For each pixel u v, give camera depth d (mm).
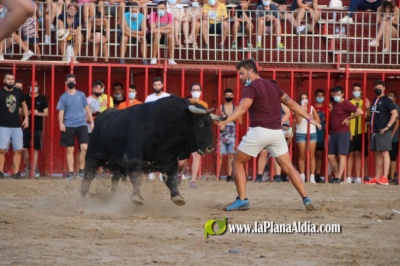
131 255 17219
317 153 44469
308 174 43094
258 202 30859
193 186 37219
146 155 25828
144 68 43875
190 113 25281
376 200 33000
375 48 45375
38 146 42875
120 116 27000
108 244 18734
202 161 47094
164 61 43281
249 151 26281
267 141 26172
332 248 19031
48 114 44781
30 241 18938
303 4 46969
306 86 49469
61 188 35031
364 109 43812
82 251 17594
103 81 47812
